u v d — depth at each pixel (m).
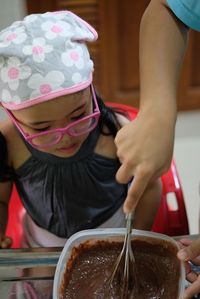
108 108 0.70
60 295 0.53
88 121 0.59
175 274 0.55
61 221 0.75
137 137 0.44
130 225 0.48
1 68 0.52
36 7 1.49
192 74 1.75
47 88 0.51
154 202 0.77
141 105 0.49
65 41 0.52
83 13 1.53
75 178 0.70
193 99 1.83
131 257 0.53
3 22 1.45
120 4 1.53
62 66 0.52
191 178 1.55
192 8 0.53
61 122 0.55
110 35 1.59
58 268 0.54
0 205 0.80
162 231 0.85
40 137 0.57
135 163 0.43
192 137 1.76
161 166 0.44
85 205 0.74
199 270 0.56
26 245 0.84
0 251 0.58
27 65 0.51
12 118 0.57
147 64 0.52
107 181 0.73
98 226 0.77
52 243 0.79
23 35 0.52
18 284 0.55
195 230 1.32
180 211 0.86
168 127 0.45
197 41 1.65
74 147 0.63
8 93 0.53
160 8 0.55
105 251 0.59
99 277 0.56
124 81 1.71
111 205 0.76
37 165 0.69
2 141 0.67
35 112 0.53
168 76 0.51
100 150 0.70
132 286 0.53
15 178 0.74
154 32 0.54
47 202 0.73
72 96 0.53
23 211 0.93
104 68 1.67
